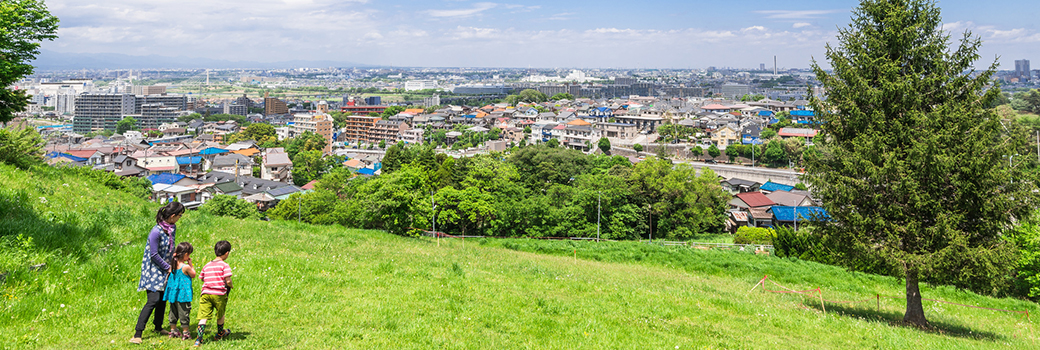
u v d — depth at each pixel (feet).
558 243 129.80
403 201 144.97
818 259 113.60
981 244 51.49
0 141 75.66
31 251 35.01
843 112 57.77
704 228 222.89
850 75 55.88
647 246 124.67
